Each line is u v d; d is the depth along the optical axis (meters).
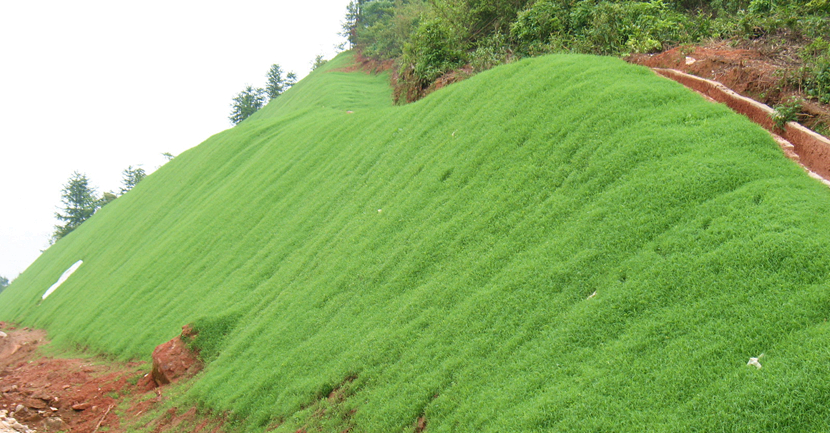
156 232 25.53
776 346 4.76
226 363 11.15
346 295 10.55
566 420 5.19
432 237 10.15
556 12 17.52
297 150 22.31
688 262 6.08
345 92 38.75
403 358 7.77
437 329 7.85
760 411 4.35
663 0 17.12
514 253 8.27
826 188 6.57
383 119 18.78
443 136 13.70
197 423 9.84
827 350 4.44
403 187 13.02
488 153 11.23
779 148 7.61
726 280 5.63
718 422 4.45
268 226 17.17
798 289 5.14
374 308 9.54
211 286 15.68
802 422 4.14
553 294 7.01
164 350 12.26
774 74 9.42
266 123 32.88
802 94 8.93
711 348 5.07
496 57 18.31
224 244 18.11
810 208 5.96
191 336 12.41
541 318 6.77
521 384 6.01
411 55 23.86
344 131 20.59
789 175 6.82
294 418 8.19
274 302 12.38
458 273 8.78
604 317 6.16
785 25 11.06
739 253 5.77
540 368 6.08
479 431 5.75
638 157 8.16
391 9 51.75
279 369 9.62
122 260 24.97
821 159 7.52
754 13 12.33
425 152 13.73
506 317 7.16
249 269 15.13
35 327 24.00
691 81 10.87
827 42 9.77
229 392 9.97
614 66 11.52
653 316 5.81
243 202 20.55
